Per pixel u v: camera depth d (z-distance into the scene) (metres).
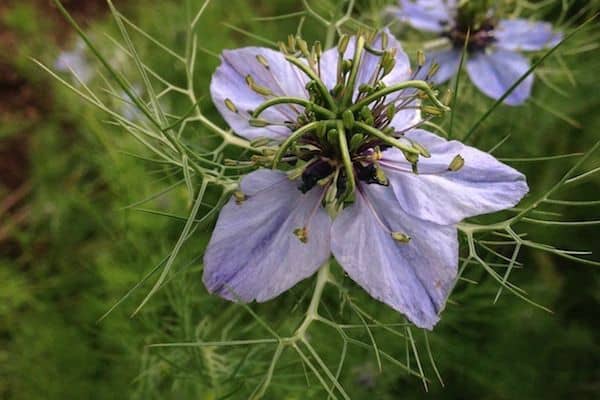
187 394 0.16
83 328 0.17
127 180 0.17
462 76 0.16
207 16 0.22
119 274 0.16
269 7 0.24
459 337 0.17
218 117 0.20
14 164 0.22
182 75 0.20
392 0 0.16
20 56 0.22
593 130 0.19
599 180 0.19
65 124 0.22
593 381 0.18
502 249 0.18
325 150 0.10
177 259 0.15
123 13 0.25
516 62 0.15
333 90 0.09
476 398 0.18
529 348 0.18
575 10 0.22
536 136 0.19
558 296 0.19
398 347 0.16
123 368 0.17
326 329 0.15
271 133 0.10
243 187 0.10
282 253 0.09
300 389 0.15
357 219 0.09
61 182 0.21
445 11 0.15
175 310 0.15
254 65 0.10
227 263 0.09
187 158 0.09
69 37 0.24
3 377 0.17
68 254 0.19
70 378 0.17
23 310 0.19
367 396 0.16
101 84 0.20
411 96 0.10
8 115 0.23
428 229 0.09
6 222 0.21
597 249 0.19
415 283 0.09
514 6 0.17
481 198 0.09
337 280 0.12
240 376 0.13
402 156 0.10
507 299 0.17
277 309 0.15
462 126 0.16
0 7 0.26
